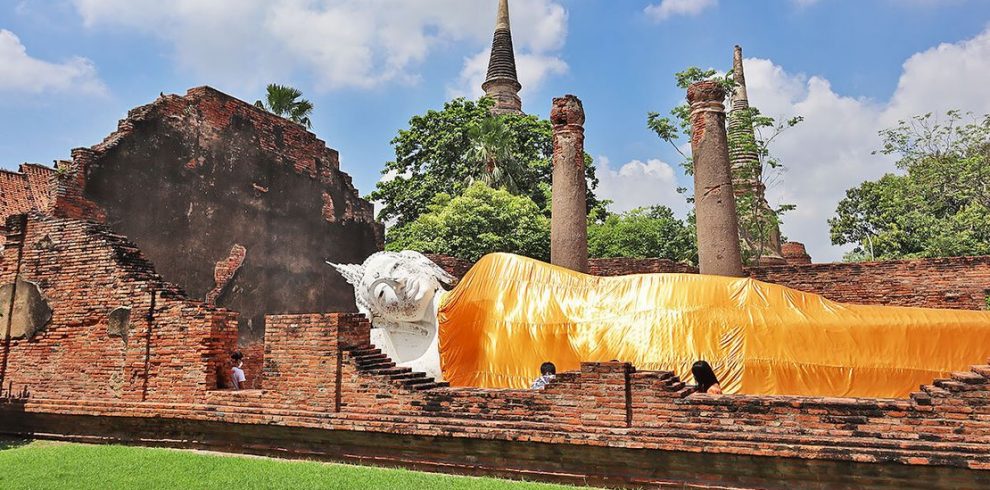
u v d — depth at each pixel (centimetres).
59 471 851
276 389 1027
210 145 1916
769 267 2042
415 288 1341
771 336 1089
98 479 800
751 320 1108
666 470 791
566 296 1227
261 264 2025
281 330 1041
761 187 2438
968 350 1034
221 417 1051
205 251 1861
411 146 3309
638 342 1134
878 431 715
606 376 836
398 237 2938
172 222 1781
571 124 1578
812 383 1055
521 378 1188
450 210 2622
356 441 964
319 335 1009
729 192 1464
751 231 2353
